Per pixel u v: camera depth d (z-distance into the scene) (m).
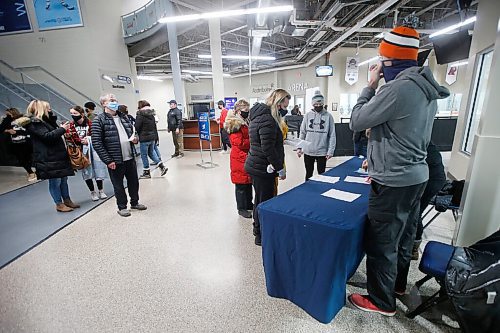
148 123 4.70
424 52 1.74
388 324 1.48
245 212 3.04
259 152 2.16
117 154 2.96
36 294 1.83
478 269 1.25
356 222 1.33
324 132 3.11
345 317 1.53
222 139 7.29
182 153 7.05
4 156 5.70
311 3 6.86
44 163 3.02
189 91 17.41
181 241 2.51
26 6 7.42
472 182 1.77
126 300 1.75
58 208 3.28
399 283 1.66
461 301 1.23
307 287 1.51
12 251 2.39
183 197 3.76
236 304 1.68
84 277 2.00
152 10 7.83
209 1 7.07
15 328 1.54
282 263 1.58
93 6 7.72
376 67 1.31
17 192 4.21
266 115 2.07
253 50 9.86
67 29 7.57
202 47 12.56
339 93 11.77
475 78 3.70
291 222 1.44
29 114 2.92
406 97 1.14
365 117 1.22
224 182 4.45
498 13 3.17
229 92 17.31
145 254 2.30
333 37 8.41
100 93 7.92
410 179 1.21
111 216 3.15
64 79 7.85
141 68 15.10
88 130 3.57
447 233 2.47
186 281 1.92
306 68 13.04
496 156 1.69
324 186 1.93
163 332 1.49
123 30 8.87
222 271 2.03
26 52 7.71
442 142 6.56
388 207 1.27
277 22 7.41
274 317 1.56
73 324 1.56
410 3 6.51
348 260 1.36
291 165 5.44
